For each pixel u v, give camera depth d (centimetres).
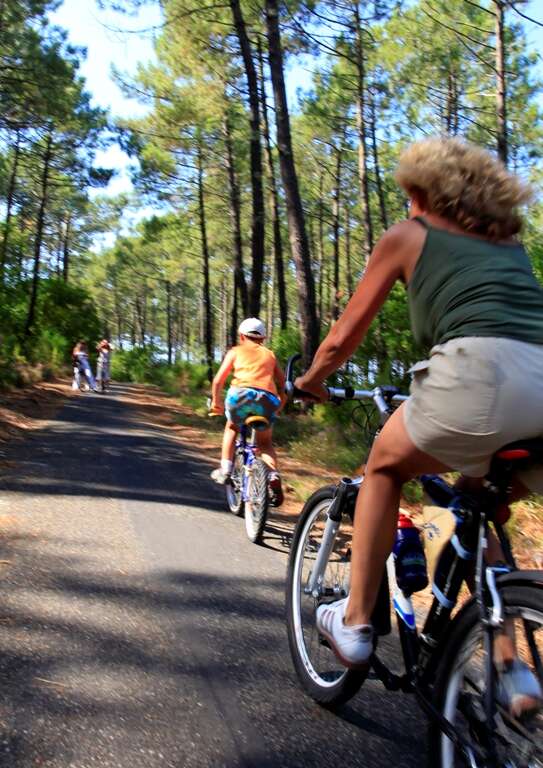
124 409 1875
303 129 3197
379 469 253
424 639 255
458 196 238
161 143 2820
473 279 226
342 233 4416
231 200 2944
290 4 1580
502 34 1422
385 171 3256
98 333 3994
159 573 463
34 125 2239
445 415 219
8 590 407
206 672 328
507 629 211
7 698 287
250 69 1725
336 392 304
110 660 330
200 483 806
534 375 214
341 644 259
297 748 271
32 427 1189
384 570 272
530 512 719
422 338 246
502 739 208
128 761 253
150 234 4381
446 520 250
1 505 607
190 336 9488
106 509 628
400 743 281
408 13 2252
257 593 444
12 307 2367
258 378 632
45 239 4569
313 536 341
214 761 258
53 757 251
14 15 1983
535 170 2180
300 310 1493
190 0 1777
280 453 1141
